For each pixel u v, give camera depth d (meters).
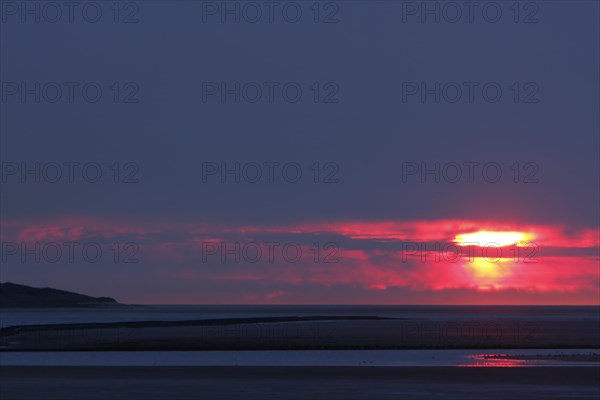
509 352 87.81
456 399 46.34
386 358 78.19
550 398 46.88
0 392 48.38
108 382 53.66
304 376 57.75
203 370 61.31
